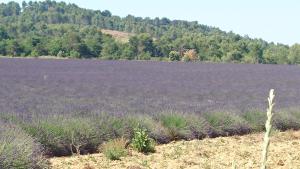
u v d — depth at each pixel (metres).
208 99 27.64
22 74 46.00
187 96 29.27
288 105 25.48
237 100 27.47
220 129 18.56
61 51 112.94
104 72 55.12
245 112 21.05
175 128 17.12
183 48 127.12
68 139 13.84
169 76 51.84
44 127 13.70
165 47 125.94
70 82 38.62
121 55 118.06
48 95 26.69
